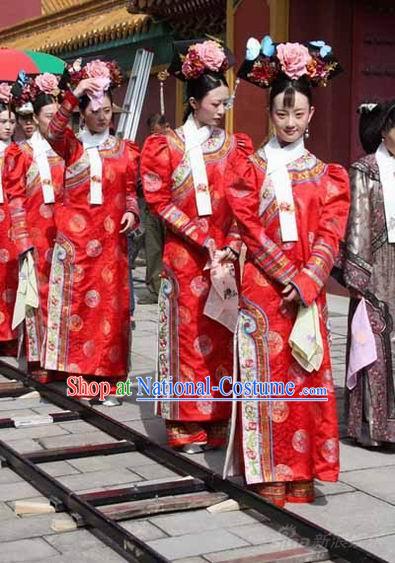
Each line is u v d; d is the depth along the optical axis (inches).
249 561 176.2
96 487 220.4
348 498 212.5
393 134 241.1
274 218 203.6
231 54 242.4
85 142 287.7
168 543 189.0
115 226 289.1
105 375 289.0
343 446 253.4
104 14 770.8
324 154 514.6
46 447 250.8
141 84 595.5
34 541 189.8
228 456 211.0
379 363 245.0
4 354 361.7
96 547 187.0
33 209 316.5
